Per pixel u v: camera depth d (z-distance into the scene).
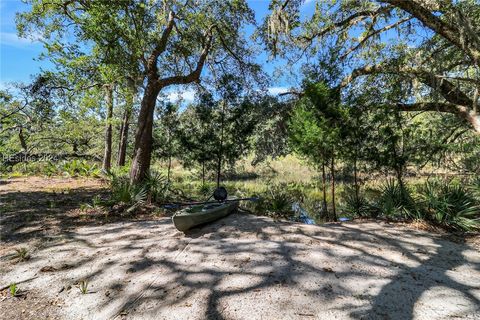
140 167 10.15
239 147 14.52
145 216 8.35
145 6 9.88
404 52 10.58
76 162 18.69
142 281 4.47
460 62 10.13
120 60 9.80
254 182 23.08
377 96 10.84
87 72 11.34
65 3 11.25
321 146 8.68
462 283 4.29
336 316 3.53
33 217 7.83
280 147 15.49
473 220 6.67
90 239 6.29
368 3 10.98
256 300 3.87
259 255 5.22
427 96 11.51
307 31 12.52
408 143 10.89
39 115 19.36
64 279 4.59
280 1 10.26
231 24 13.09
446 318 3.47
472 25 8.47
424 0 8.46
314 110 8.91
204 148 14.48
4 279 4.64
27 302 4.03
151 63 10.47
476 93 8.81
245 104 13.49
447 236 6.35
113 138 30.23
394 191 8.46
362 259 5.05
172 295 4.07
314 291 4.06
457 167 12.94
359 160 9.98
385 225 7.18
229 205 7.84
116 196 9.10
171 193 12.39
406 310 3.64
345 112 8.58
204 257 5.23
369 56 12.34
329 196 15.44
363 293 4.01
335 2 11.30
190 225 6.45
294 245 5.68
